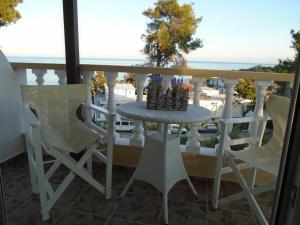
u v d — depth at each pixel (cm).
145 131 178
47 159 225
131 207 172
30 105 179
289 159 70
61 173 215
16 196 180
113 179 209
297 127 68
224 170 169
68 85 194
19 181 200
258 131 186
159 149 166
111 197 183
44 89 184
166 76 202
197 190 195
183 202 180
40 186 152
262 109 192
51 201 159
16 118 234
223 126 159
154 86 166
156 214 166
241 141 177
